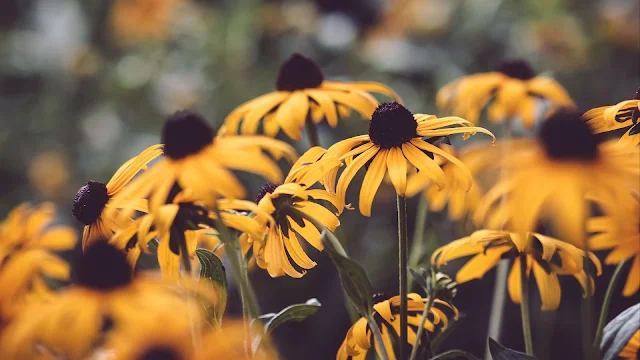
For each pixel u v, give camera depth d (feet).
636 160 1.91
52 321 1.85
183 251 1.95
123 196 1.98
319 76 2.50
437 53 4.57
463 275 2.21
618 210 1.87
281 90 2.51
